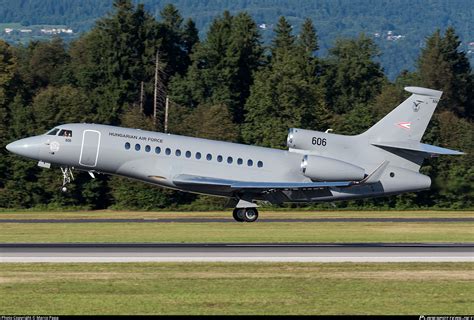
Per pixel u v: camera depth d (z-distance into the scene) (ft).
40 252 337.93
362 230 453.99
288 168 511.40
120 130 497.46
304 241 390.01
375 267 303.07
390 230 455.63
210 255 331.36
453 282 273.75
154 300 244.01
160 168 495.41
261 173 506.89
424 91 508.12
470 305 241.55
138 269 294.05
